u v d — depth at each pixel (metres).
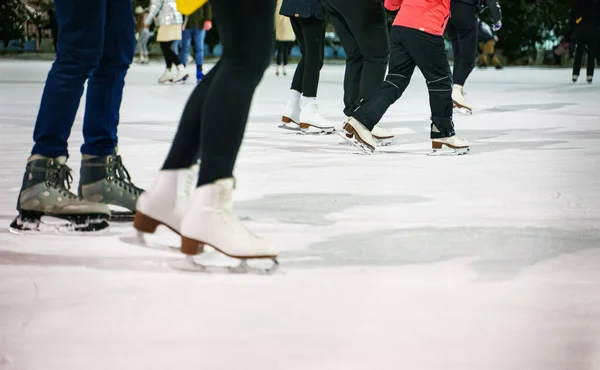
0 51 38.72
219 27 3.61
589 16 20.58
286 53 23.86
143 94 15.69
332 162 7.05
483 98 15.41
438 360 2.57
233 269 3.60
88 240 4.14
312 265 3.70
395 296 3.23
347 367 2.50
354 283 3.41
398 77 7.72
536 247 4.07
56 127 4.36
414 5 7.50
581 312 3.05
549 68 33.53
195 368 2.49
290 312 3.02
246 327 2.85
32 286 3.33
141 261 3.74
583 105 13.70
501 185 5.89
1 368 2.49
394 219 4.70
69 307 3.06
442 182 6.02
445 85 7.58
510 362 2.56
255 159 7.18
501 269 3.65
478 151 7.85
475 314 3.01
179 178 3.81
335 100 14.53
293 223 4.59
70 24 4.32
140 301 3.14
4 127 9.53
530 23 39.69
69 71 4.35
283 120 9.80
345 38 8.63
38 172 4.34
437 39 7.50
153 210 3.82
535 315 3.01
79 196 4.66
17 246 4.01
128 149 7.71
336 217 4.76
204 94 3.74
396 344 2.70
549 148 8.05
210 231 3.57
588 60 20.91
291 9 9.15
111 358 2.57
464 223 4.60
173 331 2.81
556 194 5.54
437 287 3.36
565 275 3.57
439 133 7.64
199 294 3.24
